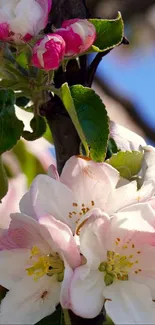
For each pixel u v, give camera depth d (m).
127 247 0.34
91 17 0.41
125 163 0.37
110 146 0.41
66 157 0.39
